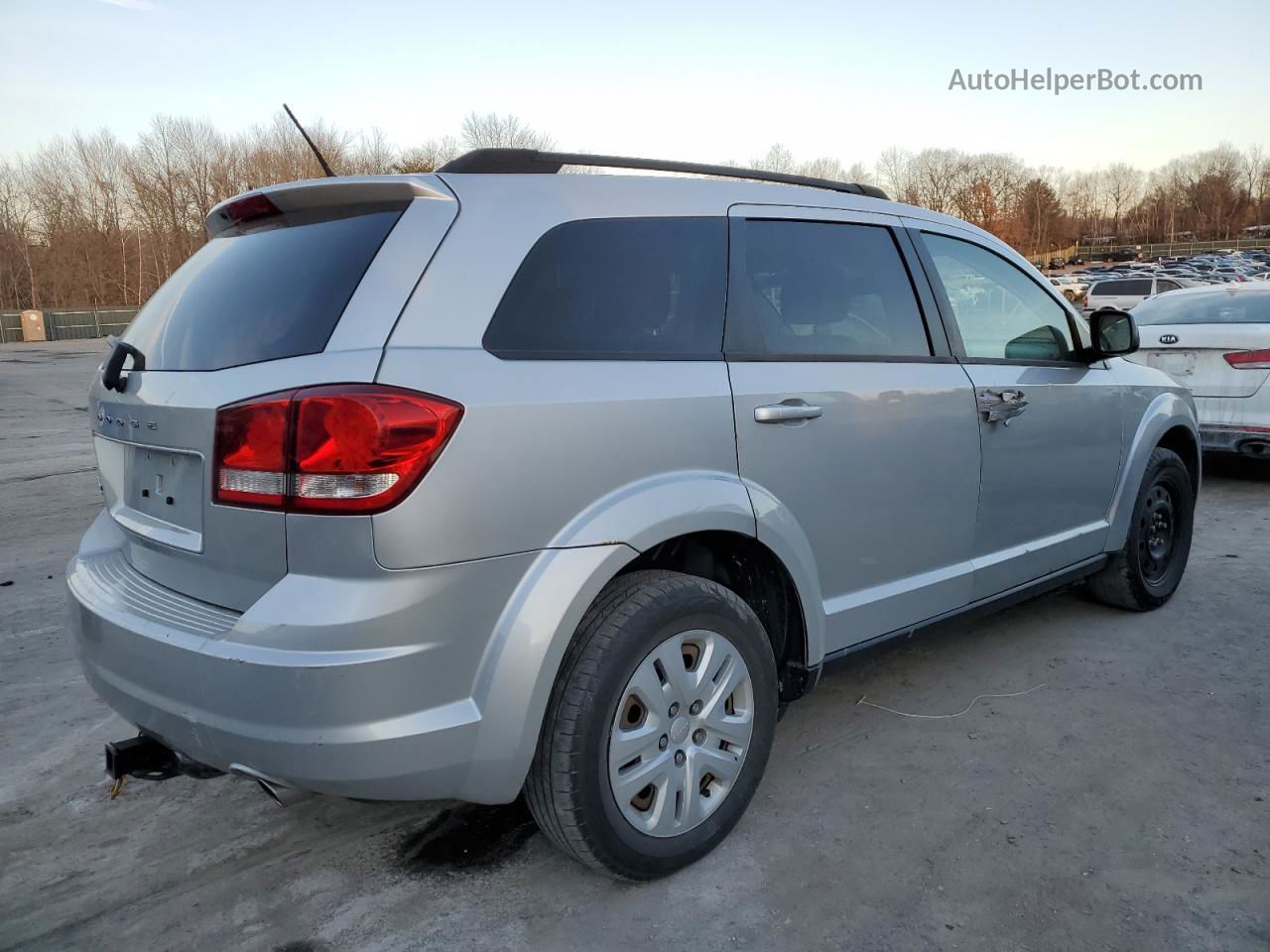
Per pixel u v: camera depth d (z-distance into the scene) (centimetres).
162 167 7038
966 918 232
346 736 195
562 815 224
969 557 339
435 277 216
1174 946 221
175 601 224
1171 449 473
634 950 223
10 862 264
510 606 212
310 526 195
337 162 5950
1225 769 303
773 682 267
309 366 202
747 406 260
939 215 352
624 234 252
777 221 290
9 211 7212
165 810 291
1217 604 462
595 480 226
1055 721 339
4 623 464
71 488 834
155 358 244
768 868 254
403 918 236
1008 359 356
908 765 309
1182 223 11812
